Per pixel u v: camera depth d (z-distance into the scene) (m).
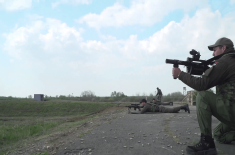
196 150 2.96
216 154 2.94
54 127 8.92
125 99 31.66
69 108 24.83
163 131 4.65
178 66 3.04
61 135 4.97
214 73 2.72
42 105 25.97
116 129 5.05
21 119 19.61
